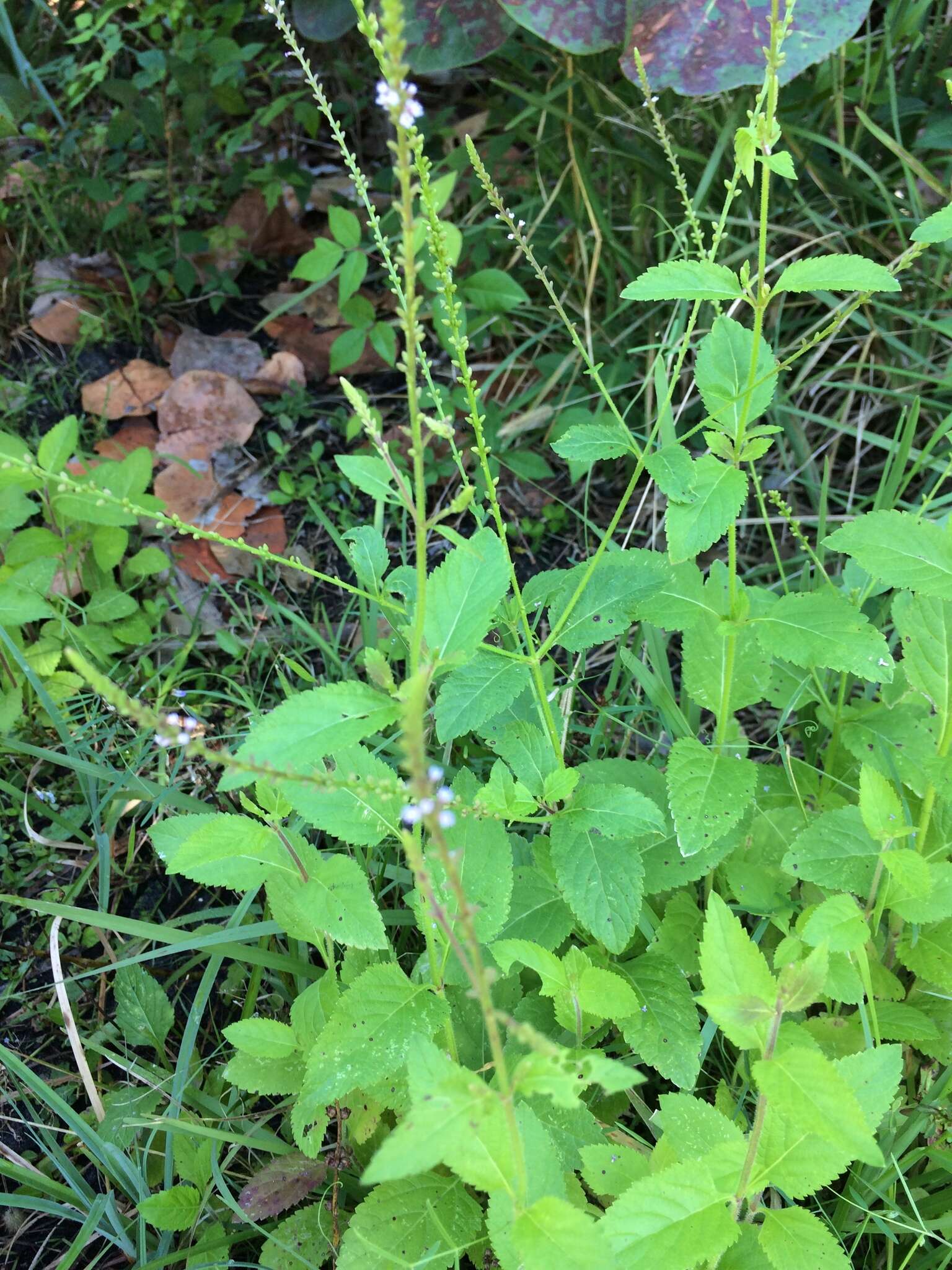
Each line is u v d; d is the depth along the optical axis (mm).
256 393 950
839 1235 517
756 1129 410
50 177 1010
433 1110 350
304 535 878
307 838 687
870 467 888
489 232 966
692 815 526
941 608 559
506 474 917
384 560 523
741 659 594
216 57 953
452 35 852
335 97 1087
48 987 654
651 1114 545
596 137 904
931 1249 521
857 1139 366
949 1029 552
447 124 1095
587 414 886
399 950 633
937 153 905
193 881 704
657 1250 411
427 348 983
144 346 982
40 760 737
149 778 732
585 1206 481
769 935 611
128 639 794
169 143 980
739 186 899
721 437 525
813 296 918
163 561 797
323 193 1062
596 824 502
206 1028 646
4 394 910
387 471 451
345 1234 483
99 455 894
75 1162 595
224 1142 581
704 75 722
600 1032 546
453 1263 474
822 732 690
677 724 668
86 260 1008
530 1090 342
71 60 1007
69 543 788
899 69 924
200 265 1016
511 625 562
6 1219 580
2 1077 620
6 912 684
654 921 583
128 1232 559
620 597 542
